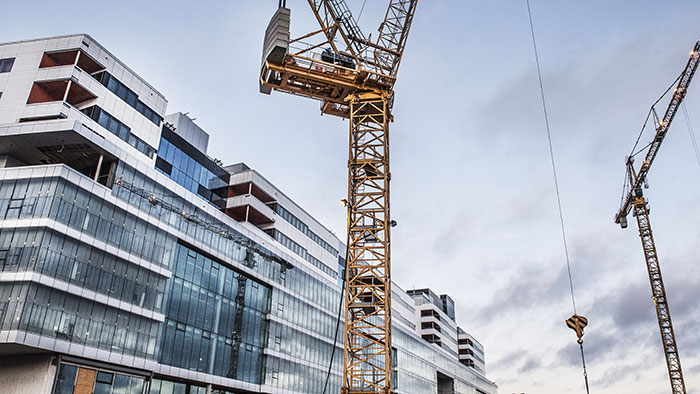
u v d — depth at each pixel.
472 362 197.12
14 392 50.16
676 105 103.19
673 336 108.94
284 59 54.16
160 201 65.94
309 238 106.38
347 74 56.62
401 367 127.12
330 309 100.81
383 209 55.19
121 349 56.84
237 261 78.00
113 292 57.28
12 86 62.75
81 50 63.84
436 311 172.38
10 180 54.44
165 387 64.69
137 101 71.12
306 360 89.94
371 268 53.38
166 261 65.38
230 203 91.69
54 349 49.72
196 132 92.38
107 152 60.38
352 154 57.22
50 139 58.47
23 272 49.53
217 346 72.00
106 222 58.12
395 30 60.16
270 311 83.50
